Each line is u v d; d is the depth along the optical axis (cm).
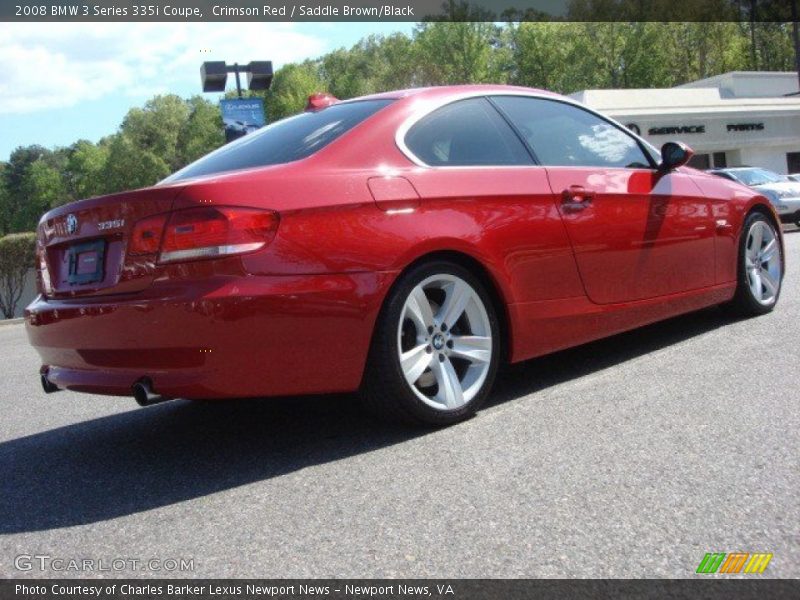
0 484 287
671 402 311
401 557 194
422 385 304
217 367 255
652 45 6975
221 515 233
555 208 342
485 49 6969
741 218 462
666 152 405
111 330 270
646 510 210
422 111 325
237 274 256
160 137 10475
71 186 11431
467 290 309
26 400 473
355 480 253
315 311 265
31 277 1809
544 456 259
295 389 269
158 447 319
